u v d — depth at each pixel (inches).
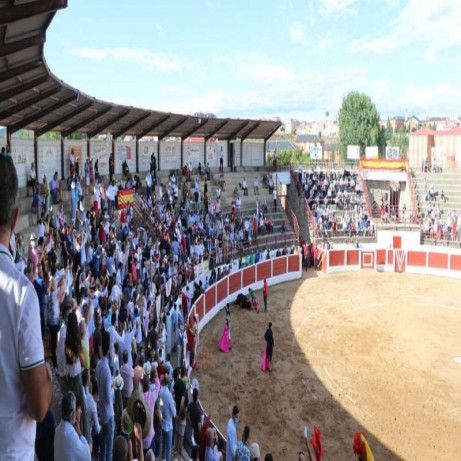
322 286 1310.3
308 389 713.0
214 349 846.5
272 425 610.2
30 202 760.3
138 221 1028.5
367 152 1935.3
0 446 74.4
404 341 914.7
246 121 1573.6
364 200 1731.1
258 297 1183.6
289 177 1755.7
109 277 551.2
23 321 74.5
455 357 842.2
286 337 924.0
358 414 645.3
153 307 642.8
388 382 743.7
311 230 1568.7
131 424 333.4
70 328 284.7
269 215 1573.6
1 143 745.0
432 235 1533.0
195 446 404.2
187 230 1134.4
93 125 1070.4
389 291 1274.6
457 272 1433.3
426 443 579.5
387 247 1510.8
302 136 6087.6
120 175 1211.9
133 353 461.7
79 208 786.2
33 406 76.0
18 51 413.7
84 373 331.6
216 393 684.1
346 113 3380.9
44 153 902.4
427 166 1895.9
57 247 590.6
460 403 681.0
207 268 1068.5
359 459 493.4
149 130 1311.5
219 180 1535.4
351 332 959.0
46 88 665.6
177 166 1493.6
